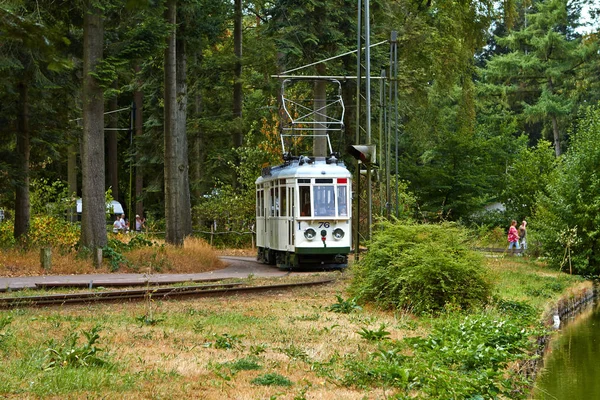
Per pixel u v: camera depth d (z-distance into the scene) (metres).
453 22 48.25
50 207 39.75
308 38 41.09
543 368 16.83
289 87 48.97
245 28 61.41
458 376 10.73
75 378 10.09
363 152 24.45
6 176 32.41
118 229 52.69
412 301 18.59
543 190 55.69
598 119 39.78
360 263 20.67
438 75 49.81
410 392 10.56
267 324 16.16
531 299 23.86
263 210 36.00
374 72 44.72
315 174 30.98
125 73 51.28
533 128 89.88
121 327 15.38
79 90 34.22
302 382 10.73
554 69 77.94
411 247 19.56
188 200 43.03
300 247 30.70
